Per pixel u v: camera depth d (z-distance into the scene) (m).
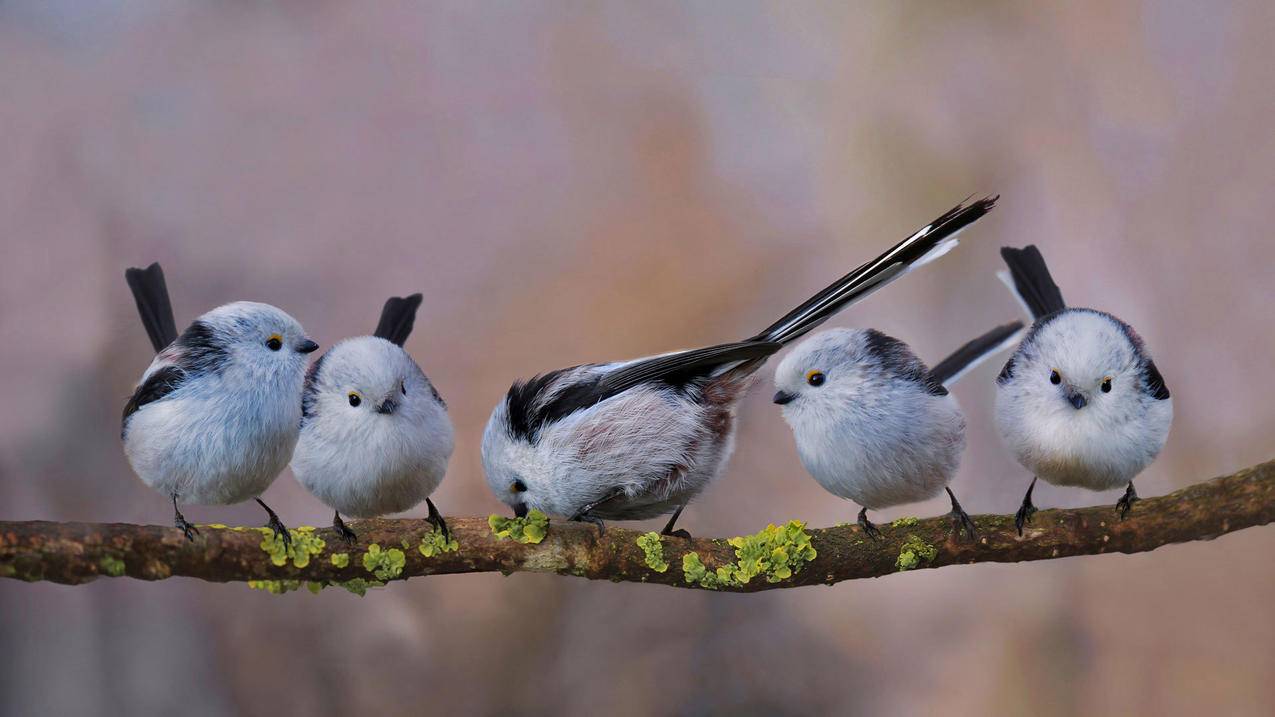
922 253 4.59
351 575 4.55
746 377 4.61
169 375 4.56
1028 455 4.59
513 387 4.60
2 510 4.75
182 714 4.74
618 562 4.56
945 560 4.57
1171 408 4.58
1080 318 4.59
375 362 4.57
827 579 4.57
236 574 4.55
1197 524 4.57
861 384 4.59
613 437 4.58
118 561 4.54
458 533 4.56
